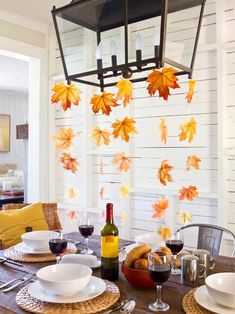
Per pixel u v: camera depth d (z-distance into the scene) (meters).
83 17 1.73
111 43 1.69
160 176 2.93
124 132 2.70
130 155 3.23
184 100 2.93
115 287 1.38
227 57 2.71
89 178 3.53
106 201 3.42
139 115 3.17
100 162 3.46
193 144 2.88
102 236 1.51
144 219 3.15
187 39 1.65
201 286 1.37
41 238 1.93
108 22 1.70
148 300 1.28
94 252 1.90
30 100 3.81
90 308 1.20
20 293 1.33
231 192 2.70
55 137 3.38
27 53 3.53
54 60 3.78
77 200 3.62
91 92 3.48
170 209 2.97
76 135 3.63
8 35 3.36
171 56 1.60
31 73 3.79
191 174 2.90
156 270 1.20
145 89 3.12
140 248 1.45
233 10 2.69
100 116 3.44
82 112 3.55
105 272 1.49
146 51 1.59
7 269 1.62
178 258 1.66
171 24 1.57
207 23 2.80
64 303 1.22
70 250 1.90
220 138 2.69
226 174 2.70
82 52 1.77
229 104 2.71
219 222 2.69
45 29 3.72
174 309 1.20
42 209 2.64
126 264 1.43
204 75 2.83
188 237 2.88
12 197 5.96
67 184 3.71
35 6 3.23
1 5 3.20
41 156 3.73
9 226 2.37
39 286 1.36
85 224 1.92
